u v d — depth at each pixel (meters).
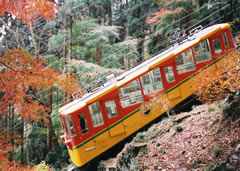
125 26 31.95
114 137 12.70
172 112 13.23
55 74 9.57
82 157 12.32
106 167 11.80
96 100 12.58
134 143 11.54
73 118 12.30
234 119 8.49
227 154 7.21
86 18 26.53
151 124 13.34
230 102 9.56
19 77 9.08
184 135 10.12
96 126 12.52
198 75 13.48
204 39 13.81
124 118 12.77
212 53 13.80
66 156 19.83
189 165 8.19
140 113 12.92
